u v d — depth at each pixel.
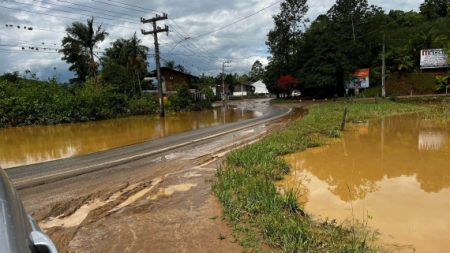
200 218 5.77
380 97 46.94
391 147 12.88
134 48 46.97
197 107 46.06
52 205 6.81
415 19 64.00
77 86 37.91
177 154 12.48
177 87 47.72
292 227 5.11
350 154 11.77
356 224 5.77
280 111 38.22
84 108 30.23
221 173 8.54
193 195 7.12
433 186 8.06
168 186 7.95
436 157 11.03
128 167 10.38
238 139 15.98
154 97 43.25
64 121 28.36
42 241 1.77
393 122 21.03
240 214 5.77
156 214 6.06
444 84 47.34
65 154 13.47
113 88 38.22
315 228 5.39
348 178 8.88
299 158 11.26
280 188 7.91
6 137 19.33
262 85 122.62
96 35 42.88
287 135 14.75
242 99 96.19
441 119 21.89
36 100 27.81
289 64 66.06
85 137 18.81
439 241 5.13
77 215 6.27
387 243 5.05
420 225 5.75
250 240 4.84
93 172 9.77
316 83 55.69
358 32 59.62
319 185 8.27
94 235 5.24
